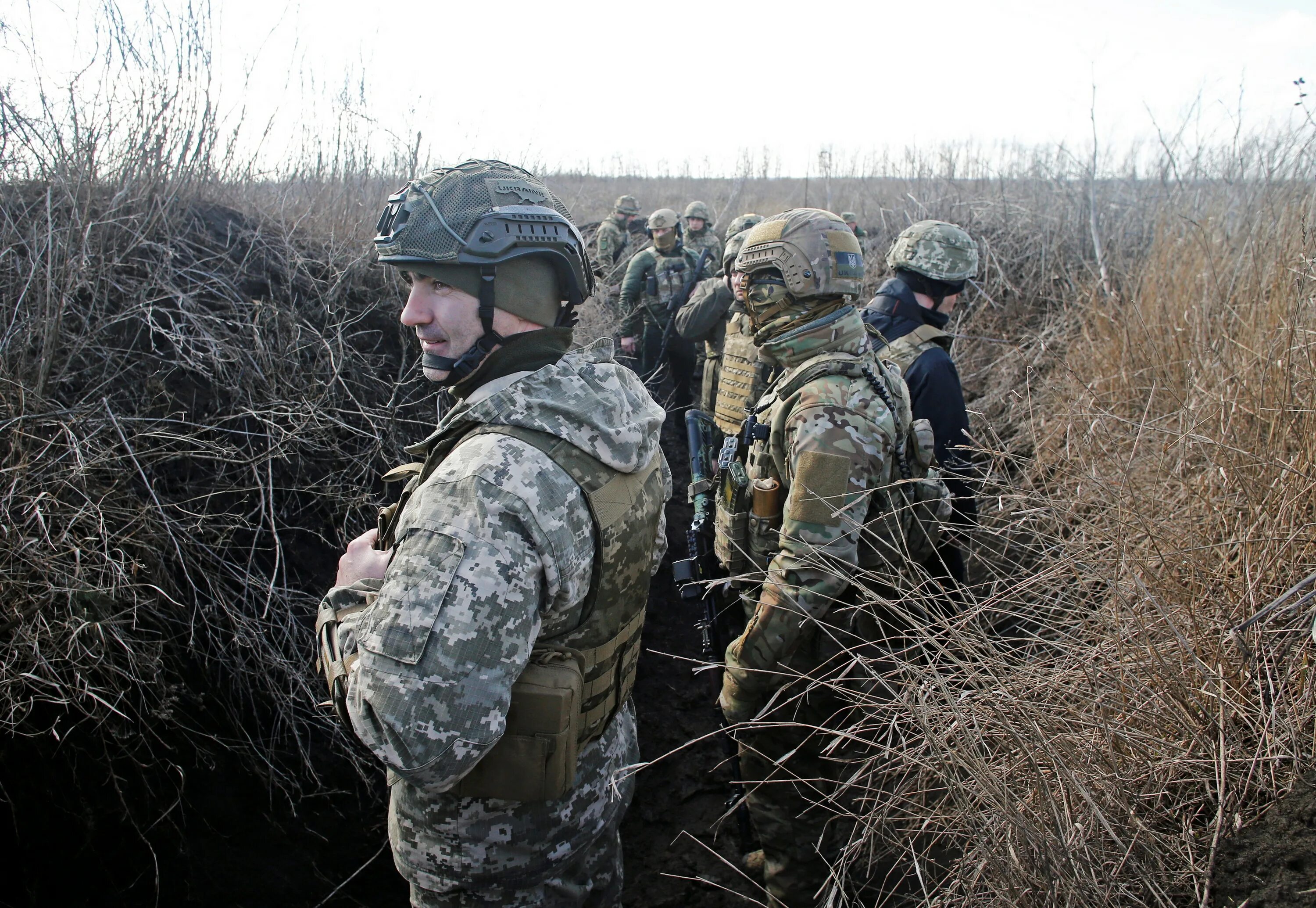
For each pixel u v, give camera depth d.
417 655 1.16
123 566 2.31
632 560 1.42
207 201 3.66
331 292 3.46
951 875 1.74
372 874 2.56
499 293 1.33
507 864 1.42
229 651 2.53
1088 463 2.84
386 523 1.53
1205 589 1.95
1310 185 3.55
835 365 2.08
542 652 1.35
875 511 2.17
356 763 2.54
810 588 1.96
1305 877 1.44
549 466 1.27
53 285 2.68
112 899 2.21
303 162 4.31
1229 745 1.70
